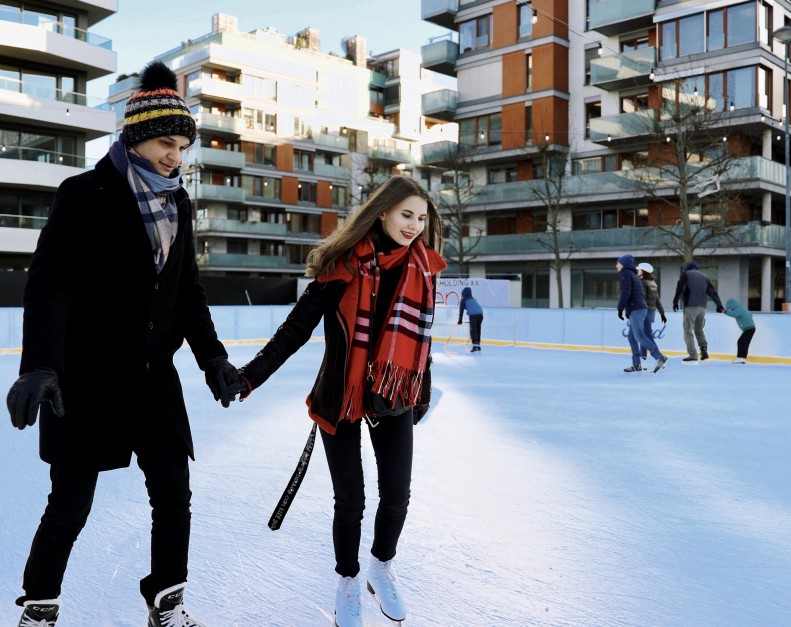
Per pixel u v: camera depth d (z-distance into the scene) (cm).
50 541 182
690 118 2475
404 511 222
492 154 3306
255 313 1620
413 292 214
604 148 3056
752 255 2645
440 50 3478
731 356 1238
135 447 191
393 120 5169
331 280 212
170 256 188
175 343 197
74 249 173
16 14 2892
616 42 3047
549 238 3039
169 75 186
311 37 4894
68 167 3000
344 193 4700
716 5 2656
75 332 178
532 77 3209
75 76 3173
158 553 193
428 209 224
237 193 4103
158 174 184
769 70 2658
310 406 218
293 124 4488
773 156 2830
